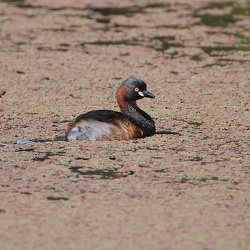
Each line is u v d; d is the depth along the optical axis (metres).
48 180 13.05
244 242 10.56
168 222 11.28
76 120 15.77
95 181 13.02
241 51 24.20
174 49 24.41
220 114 17.62
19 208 11.82
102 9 31.38
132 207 11.87
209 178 13.19
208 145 15.18
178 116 17.52
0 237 10.76
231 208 11.84
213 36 26.25
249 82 20.67
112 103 18.62
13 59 23.08
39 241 10.62
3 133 15.96
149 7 31.91
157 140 15.56
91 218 11.44
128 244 10.49
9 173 13.41
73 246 10.44
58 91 19.73
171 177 13.24
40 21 28.78
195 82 20.66
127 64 22.58
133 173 13.45
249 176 13.30
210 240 10.63
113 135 15.44
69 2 33.19
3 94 19.33
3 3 33.00
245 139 15.60
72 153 14.53
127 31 27.02
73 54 23.80
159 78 21.08
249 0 33.50
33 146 15.01
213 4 32.56
